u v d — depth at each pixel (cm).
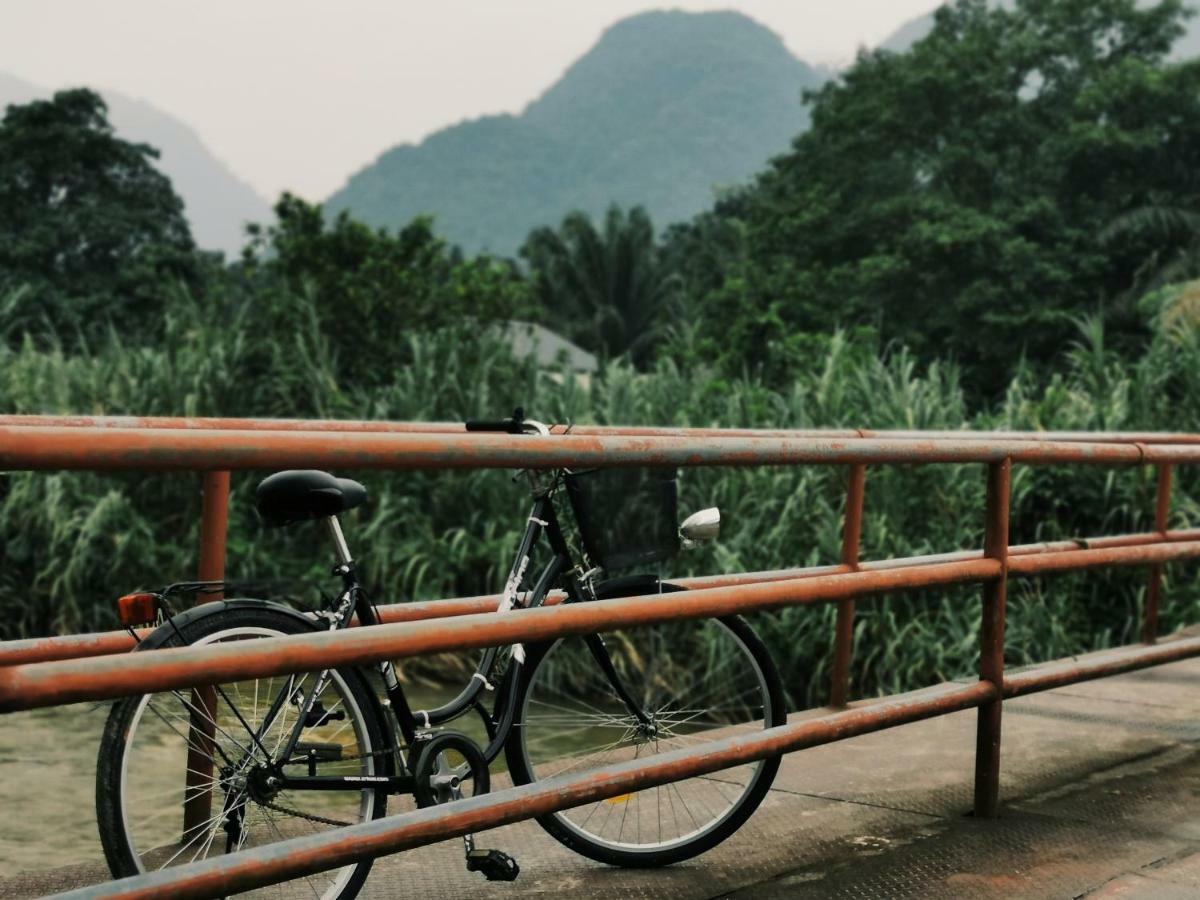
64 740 650
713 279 5269
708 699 776
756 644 348
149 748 451
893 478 848
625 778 276
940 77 3194
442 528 988
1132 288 2602
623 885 321
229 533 986
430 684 830
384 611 325
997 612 378
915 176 3416
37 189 3909
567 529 340
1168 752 466
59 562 939
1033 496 886
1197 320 1304
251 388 1104
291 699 274
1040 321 2711
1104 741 480
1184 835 366
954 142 3241
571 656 523
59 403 1041
